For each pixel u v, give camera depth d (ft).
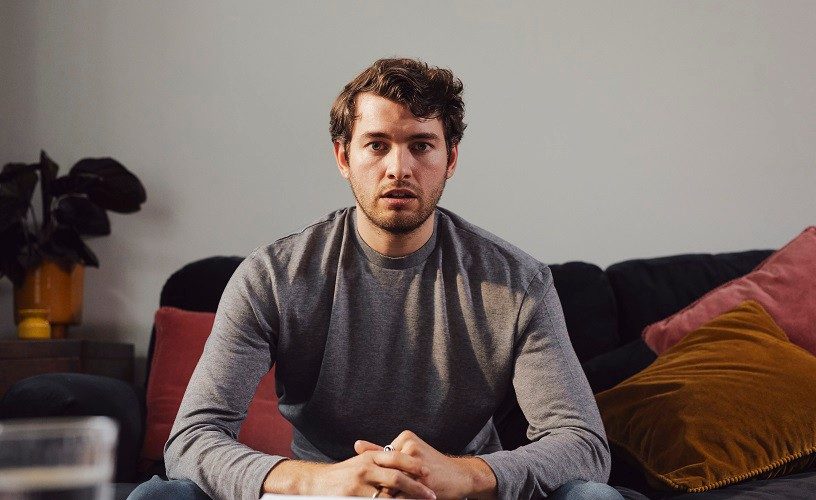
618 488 5.89
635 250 9.11
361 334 5.36
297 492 4.18
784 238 9.03
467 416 5.41
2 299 9.39
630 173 9.18
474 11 9.42
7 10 9.64
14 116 9.55
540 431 5.10
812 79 9.12
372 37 9.46
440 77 5.17
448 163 5.48
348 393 5.35
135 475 6.98
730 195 9.09
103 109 9.52
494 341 5.34
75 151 9.50
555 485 4.58
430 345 5.37
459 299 5.39
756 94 9.16
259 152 9.42
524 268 5.48
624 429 6.42
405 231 5.20
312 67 9.46
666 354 6.95
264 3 9.53
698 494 5.56
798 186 9.05
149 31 9.56
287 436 7.07
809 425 6.07
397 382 5.37
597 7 9.34
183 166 9.43
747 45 9.21
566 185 9.20
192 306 7.93
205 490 4.41
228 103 9.47
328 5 9.50
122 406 6.70
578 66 9.30
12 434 1.80
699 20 9.27
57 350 8.14
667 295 7.67
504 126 9.29
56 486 1.80
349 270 5.43
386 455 4.20
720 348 6.68
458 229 5.69
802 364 6.43
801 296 7.22
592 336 7.47
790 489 5.44
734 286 7.42
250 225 9.34
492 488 4.36
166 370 7.46
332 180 9.36
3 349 7.66
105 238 9.36
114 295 9.32
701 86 9.21
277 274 5.36
